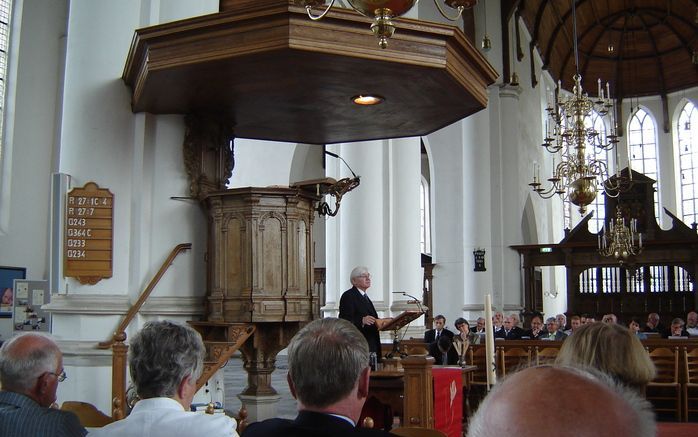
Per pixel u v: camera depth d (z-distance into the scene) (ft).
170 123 27.43
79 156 26.48
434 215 73.26
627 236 70.03
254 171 52.44
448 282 71.87
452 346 33.86
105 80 26.86
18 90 56.29
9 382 10.14
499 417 2.69
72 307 25.66
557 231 108.37
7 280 53.72
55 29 58.80
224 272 26.20
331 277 47.03
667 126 121.60
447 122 29.99
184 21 21.90
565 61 114.93
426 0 71.15
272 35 21.18
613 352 8.07
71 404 14.60
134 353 9.48
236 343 24.49
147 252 26.63
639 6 111.86
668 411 40.14
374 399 23.17
